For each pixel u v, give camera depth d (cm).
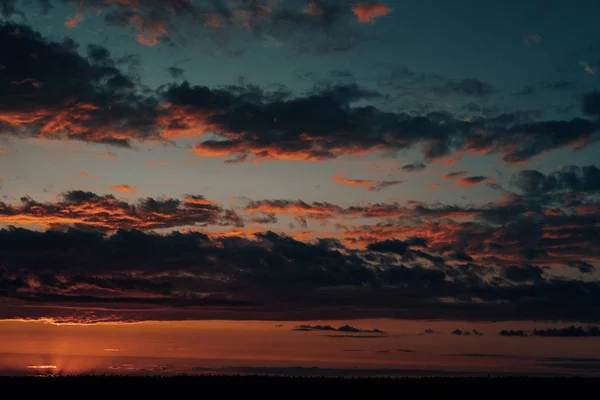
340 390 5694
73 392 5194
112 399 4966
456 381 6506
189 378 6131
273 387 5741
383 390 5791
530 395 5612
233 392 5438
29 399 4881
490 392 5800
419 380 6556
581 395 5669
